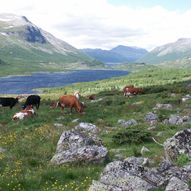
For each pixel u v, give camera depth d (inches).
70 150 791.7
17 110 1881.2
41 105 2108.8
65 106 1611.7
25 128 1208.8
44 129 1122.7
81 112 1588.3
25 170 731.4
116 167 628.7
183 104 1756.9
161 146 920.3
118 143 960.9
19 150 890.7
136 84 6732.3
